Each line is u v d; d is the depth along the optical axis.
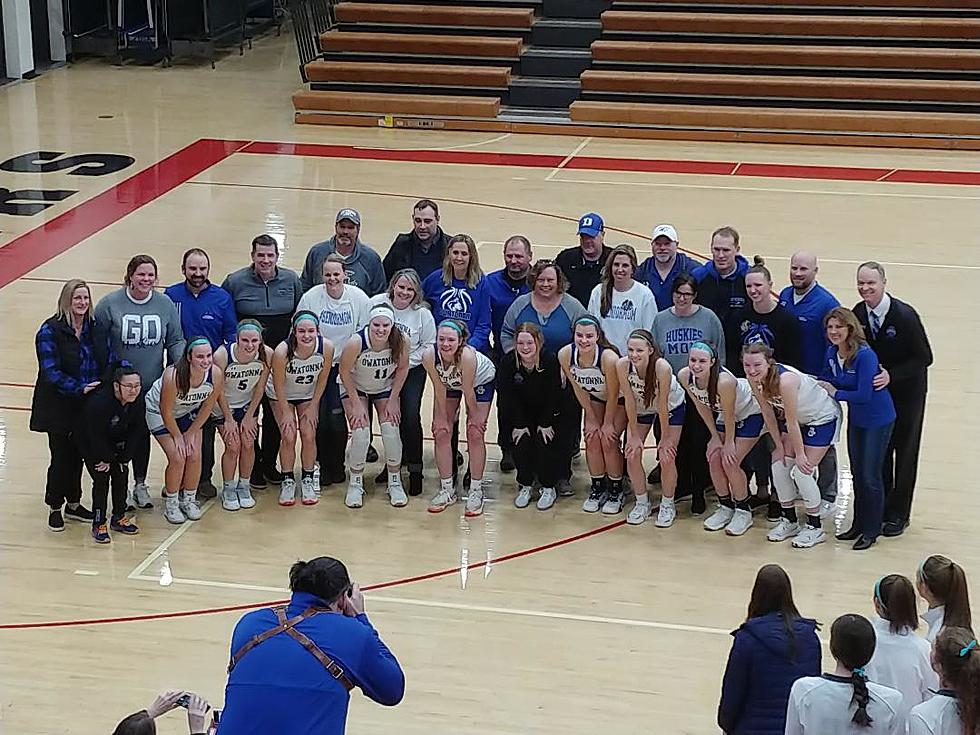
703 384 7.38
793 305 7.77
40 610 6.93
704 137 17.23
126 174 15.61
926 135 16.70
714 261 7.91
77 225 13.68
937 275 12.12
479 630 6.79
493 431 9.23
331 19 20.88
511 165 16.11
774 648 4.96
